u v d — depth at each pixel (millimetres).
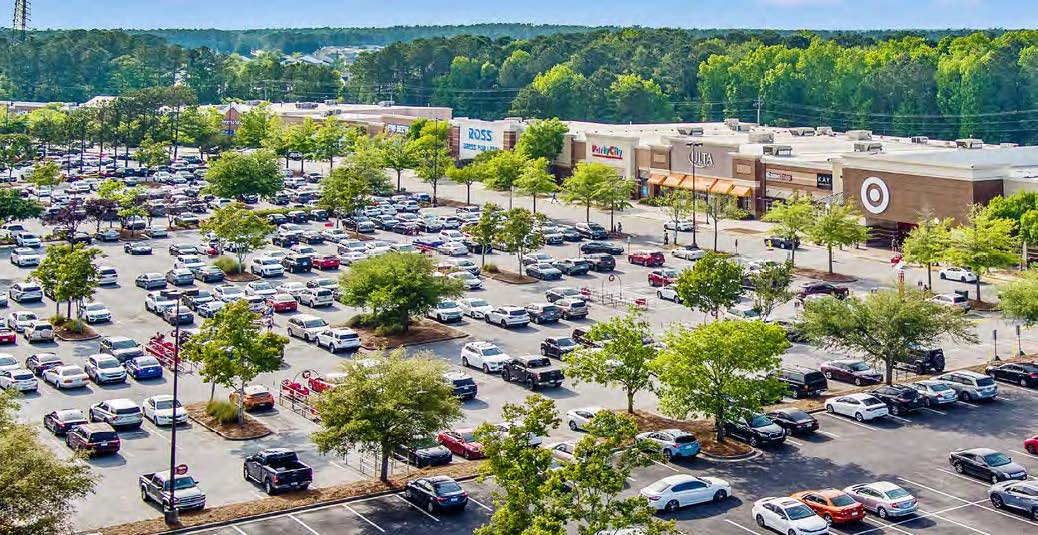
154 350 90688
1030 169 132750
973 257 104938
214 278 117625
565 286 116125
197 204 166875
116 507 60969
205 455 69062
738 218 143125
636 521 49344
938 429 73812
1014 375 83000
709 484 61625
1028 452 69438
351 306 98812
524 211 120000
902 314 79438
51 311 105625
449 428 65875
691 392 69000
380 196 176750
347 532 58000
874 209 132875
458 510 60500
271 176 171875
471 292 113438
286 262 123312
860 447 70500
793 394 79875
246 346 73875
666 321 100312
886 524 59125
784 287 95438
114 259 130000
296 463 64375
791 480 65062
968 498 62562
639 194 172625
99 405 74625
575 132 195625
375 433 62312
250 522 59219
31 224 153750
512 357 89688
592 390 82250
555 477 49344
